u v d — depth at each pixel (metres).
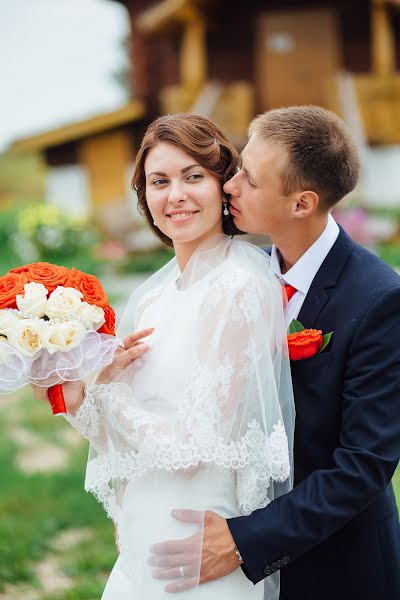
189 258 2.12
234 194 2.00
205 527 1.82
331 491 1.77
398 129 14.18
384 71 14.20
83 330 1.86
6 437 5.46
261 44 15.06
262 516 1.80
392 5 13.91
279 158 1.91
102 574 3.59
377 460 1.76
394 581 1.96
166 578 1.83
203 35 14.77
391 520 2.00
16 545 3.82
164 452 1.81
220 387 1.83
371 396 1.80
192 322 1.93
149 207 2.07
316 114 1.96
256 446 1.85
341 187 1.95
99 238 13.50
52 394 1.91
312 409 1.91
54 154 16.02
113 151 15.76
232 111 14.30
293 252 2.03
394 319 1.84
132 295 2.31
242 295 1.88
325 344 1.89
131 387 1.99
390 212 12.81
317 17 14.84
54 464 4.91
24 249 11.82
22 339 1.81
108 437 1.94
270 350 1.87
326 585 1.95
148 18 14.34
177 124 1.99
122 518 1.94
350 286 1.92
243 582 1.91
